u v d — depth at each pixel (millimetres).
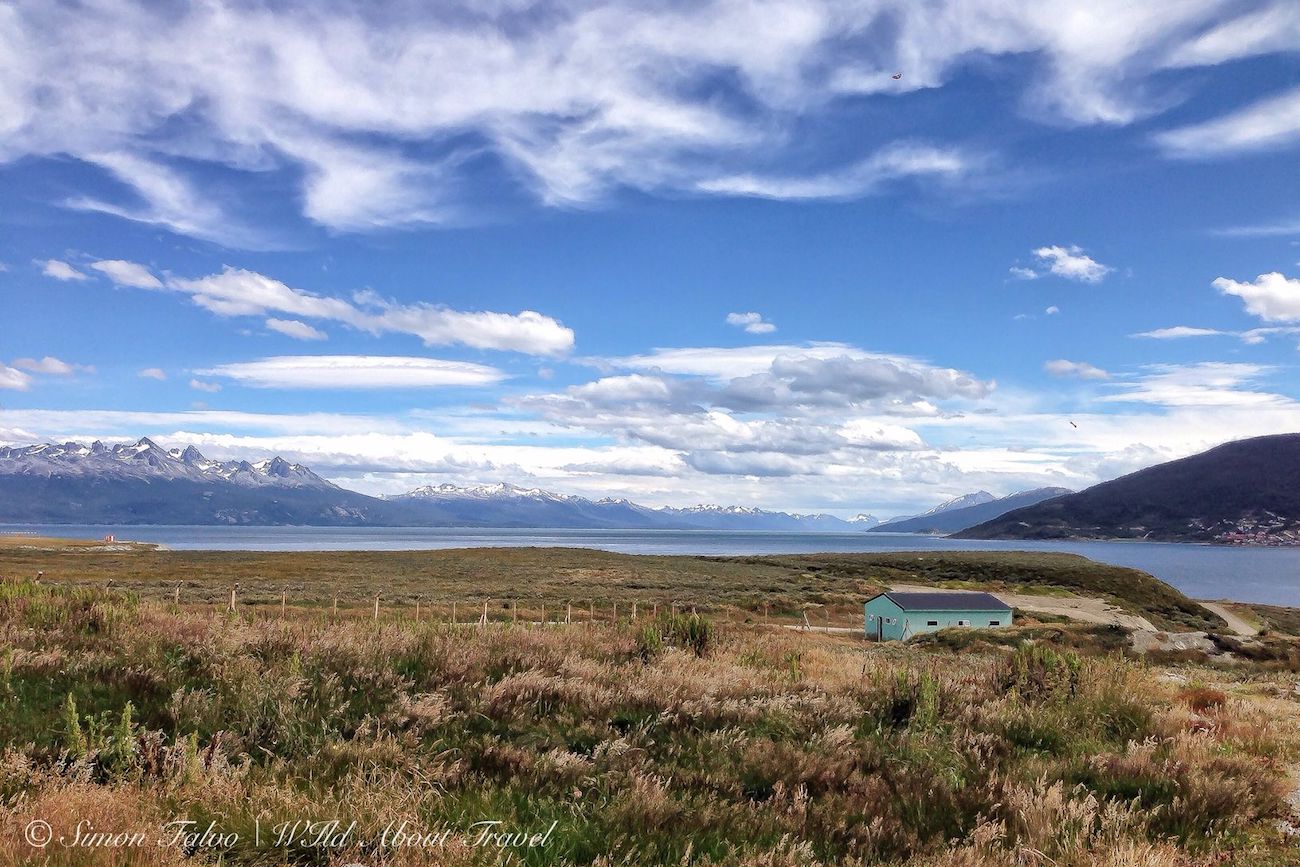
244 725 7531
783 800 6809
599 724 8641
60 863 4723
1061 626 40688
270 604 47938
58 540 175000
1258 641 37125
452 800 6273
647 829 5969
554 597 65875
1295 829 7250
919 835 6480
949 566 118562
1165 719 11023
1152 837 6797
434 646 11102
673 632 15945
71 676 8688
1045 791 7352
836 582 100812
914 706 10297
